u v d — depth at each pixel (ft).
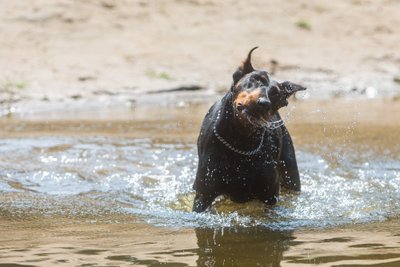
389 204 54.44
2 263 39.60
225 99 50.49
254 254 41.04
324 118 95.55
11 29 134.21
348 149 75.10
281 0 159.33
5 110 103.71
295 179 57.47
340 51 142.51
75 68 123.24
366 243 43.04
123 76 122.42
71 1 144.97
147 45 135.64
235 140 50.26
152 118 97.45
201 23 146.20
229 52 135.95
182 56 132.77
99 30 138.31
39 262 39.75
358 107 105.91
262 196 52.24
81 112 104.06
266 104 45.78
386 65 137.39
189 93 117.80
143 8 148.05
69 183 62.03
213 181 51.39
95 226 48.62
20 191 59.21
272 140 51.98
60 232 46.88
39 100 108.99
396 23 156.04
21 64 122.52
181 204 55.67
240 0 156.25
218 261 39.65
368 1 164.14
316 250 41.63
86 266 38.88
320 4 160.45
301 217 50.72
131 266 38.81
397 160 69.87
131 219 50.60
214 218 50.44
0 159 70.28
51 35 134.31
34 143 78.13
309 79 128.06
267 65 132.77
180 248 42.52
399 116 96.22
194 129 88.28
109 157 71.51
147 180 63.16
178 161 70.08
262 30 146.72
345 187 60.13
